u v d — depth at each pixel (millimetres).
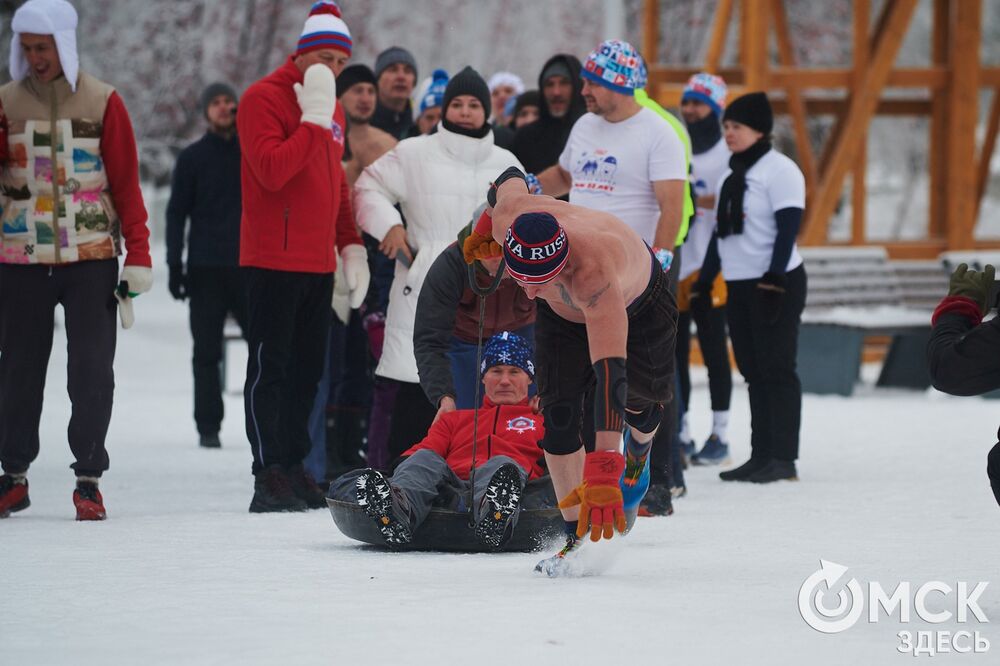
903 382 41031
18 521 18016
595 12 64625
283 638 10602
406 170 20828
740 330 23516
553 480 13648
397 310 20297
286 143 18750
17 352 18781
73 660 9930
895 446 27594
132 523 17781
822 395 39250
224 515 18688
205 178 27953
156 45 68812
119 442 28188
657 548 15703
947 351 12234
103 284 18859
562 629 10953
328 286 19828
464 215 20625
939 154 48344
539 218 11930
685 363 25562
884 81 45938
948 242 47094
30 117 18688
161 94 69125
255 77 63375
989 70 47031
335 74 19656
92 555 14977
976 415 33688
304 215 19312
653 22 49781
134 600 12242
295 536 16688
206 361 27641
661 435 18875
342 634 10742
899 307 42594
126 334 52062
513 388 16734
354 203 21219
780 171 23422
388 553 15289
